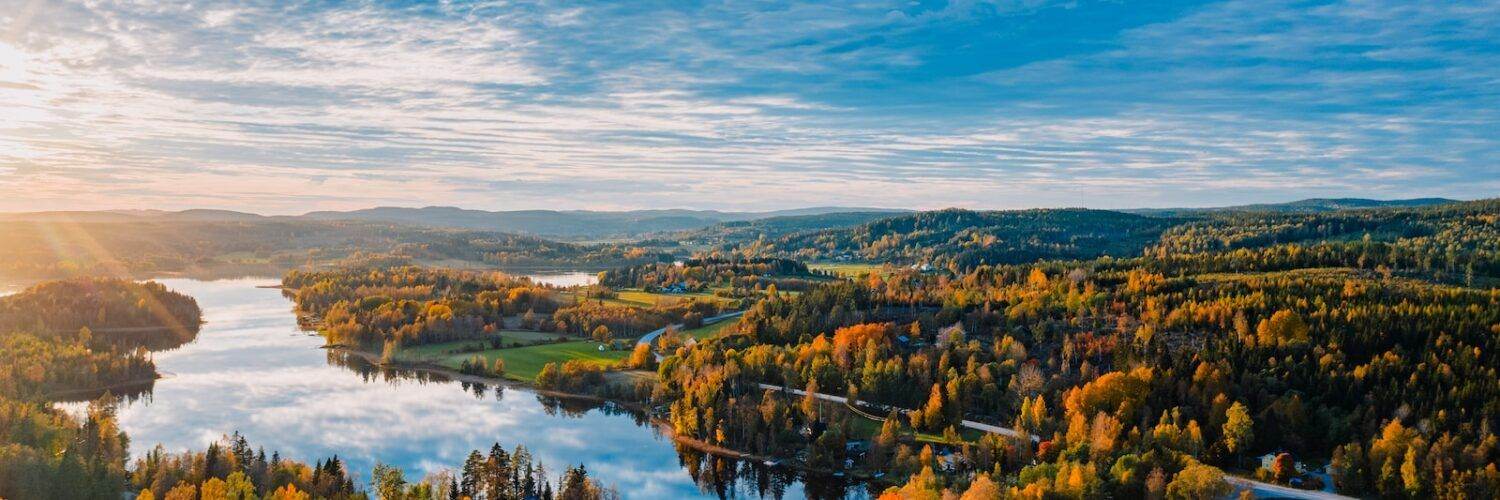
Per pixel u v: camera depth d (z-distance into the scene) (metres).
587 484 161.12
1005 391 193.62
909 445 178.88
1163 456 153.38
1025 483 149.50
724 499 166.75
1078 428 166.25
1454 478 138.25
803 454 183.62
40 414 180.38
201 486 148.62
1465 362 167.50
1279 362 181.00
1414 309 192.25
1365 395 166.88
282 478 155.12
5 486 140.38
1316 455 160.38
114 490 151.50
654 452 193.12
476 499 160.88
